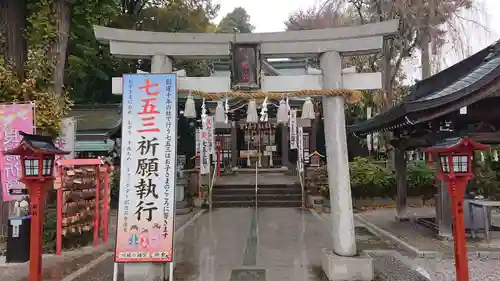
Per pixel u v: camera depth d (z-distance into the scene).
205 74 19.58
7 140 8.05
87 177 8.73
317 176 15.62
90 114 18.30
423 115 7.46
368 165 16.20
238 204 15.37
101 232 9.80
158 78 6.05
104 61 20.22
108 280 6.19
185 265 7.05
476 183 14.73
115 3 12.13
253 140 24.88
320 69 6.39
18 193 7.88
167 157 5.91
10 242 7.30
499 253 7.70
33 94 9.17
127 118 5.99
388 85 16.61
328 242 9.01
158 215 5.80
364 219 12.55
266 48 6.29
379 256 7.78
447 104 7.18
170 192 5.86
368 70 18.83
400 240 9.12
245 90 6.25
